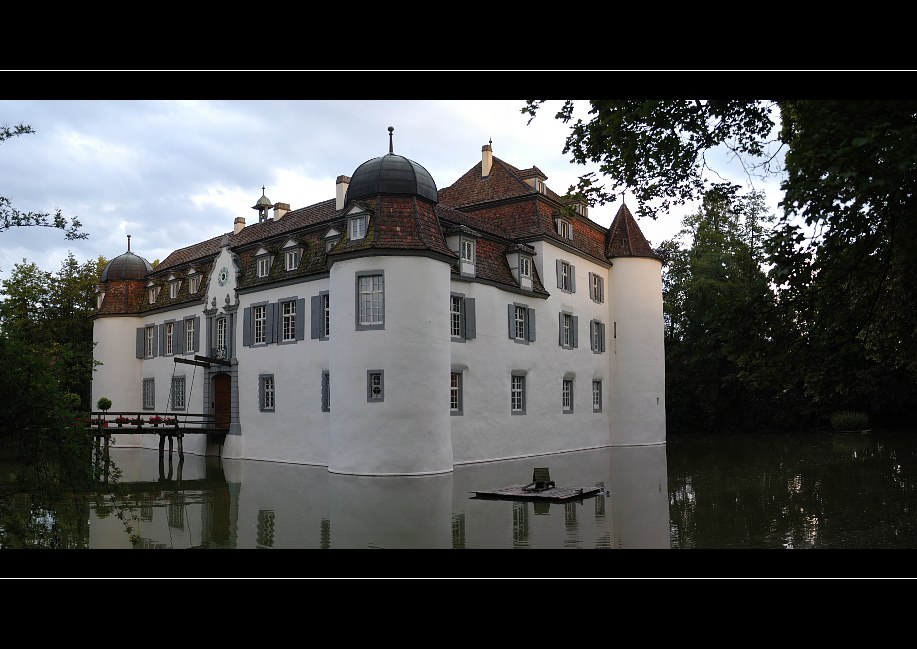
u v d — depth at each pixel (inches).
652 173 380.5
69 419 319.0
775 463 950.4
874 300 340.2
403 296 869.8
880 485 702.5
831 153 268.5
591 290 1315.2
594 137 378.9
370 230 890.7
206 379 1215.6
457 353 981.8
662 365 1389.0
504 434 1059.9
